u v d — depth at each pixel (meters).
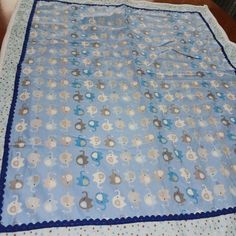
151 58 1.28
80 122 0.96
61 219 0.73
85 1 1.51
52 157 0.85
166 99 1.11
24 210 0.73
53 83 1.06
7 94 1.00
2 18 1.35
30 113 0.95
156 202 0.81
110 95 1.07
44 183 0.79
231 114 1.11
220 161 0.95
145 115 1.03
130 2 1.59
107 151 0.89
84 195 0.78
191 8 1.67
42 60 1.14
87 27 1.36
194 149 0.96
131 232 0.75
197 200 0.84
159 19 1.53
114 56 1.24
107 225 0.75
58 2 1.46
